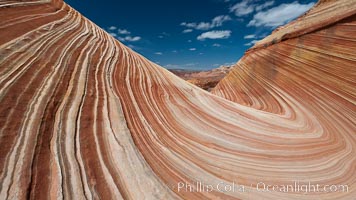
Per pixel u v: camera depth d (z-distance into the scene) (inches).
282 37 783.1
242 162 255.9
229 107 431.2
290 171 253.0
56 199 146.2
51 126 191.5
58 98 219.8
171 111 333.7
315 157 290.4
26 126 175.3
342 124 390.6
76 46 309.7
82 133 205.6
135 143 229.6
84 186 163.0
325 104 466.0
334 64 520.1
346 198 218.7
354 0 580.7
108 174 181.8
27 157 157.8
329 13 647.1
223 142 292.5
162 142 253.4
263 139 322.7
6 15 252.2
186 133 292.8
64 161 172.4
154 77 411.2
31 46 243.9
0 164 143.6
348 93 444.5
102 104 256.2
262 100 635.5
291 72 644.1
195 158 244.8
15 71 205.0
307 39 658.8
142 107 302.5
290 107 517.7
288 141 329.1
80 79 263.9
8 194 132.8
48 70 237.5
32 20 282.8
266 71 755.4
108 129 228.7
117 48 409.1
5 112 171.0
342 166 273.9
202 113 362.9
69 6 415.5
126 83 328.8
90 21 437.7
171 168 216.7
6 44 218.7
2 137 157.2
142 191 179.8
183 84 461.1
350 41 508.4
